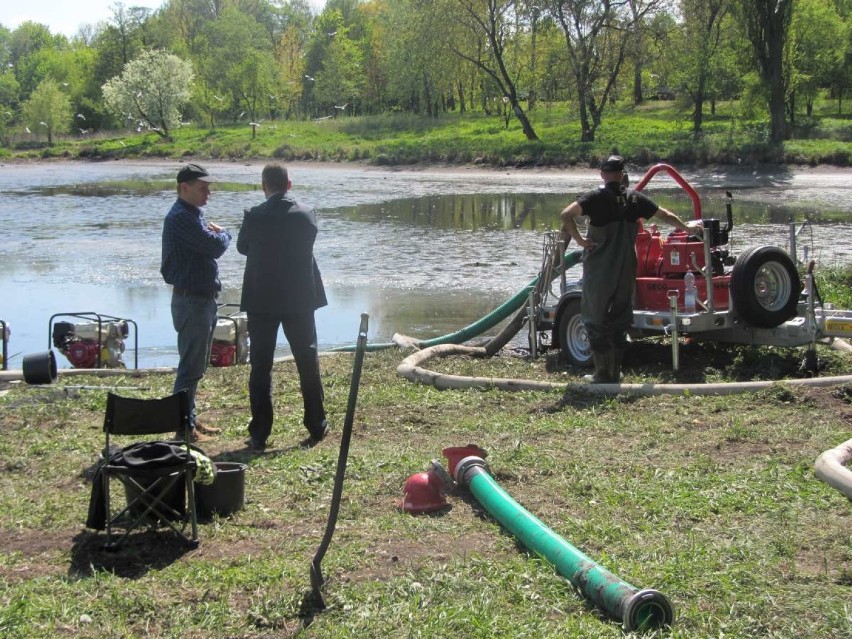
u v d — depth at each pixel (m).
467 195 38.50
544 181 46.41
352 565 4.88
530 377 9.77
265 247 7.32
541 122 70.50
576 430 7.48
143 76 85.62
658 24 54.94
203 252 7.34
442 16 58.72
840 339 10.26
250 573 4.80
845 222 25.61
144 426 5.35
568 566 4.65
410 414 8.20
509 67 68.00
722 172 45.34
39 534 5.50
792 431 7.15
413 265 20.17
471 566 4.84
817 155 45.22
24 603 4.43
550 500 5.86
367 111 100.25
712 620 4.23
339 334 13.70
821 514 5.50
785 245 20.27
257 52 92.81
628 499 5.80
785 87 53.16
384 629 4.18
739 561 4.87
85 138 96.50
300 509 5.84
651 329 9.75
